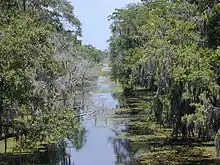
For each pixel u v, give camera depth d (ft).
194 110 67.46
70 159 72.95
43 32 58.39
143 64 80.12
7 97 54.03
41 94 66.64
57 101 85.97
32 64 57.62
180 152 72.28
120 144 85.61
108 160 71.41
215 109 57.36
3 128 59.82
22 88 54.60
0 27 56.65
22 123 59.57
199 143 78.23
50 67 62.59
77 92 110.42
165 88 74.02
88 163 70.18
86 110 120.88
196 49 65.57
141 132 95.71
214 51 60.80
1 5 66.44
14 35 54.85
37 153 75.46
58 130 61.41
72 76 106.11
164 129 97.25
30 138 61.11
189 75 60.13
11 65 53.47
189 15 76.95
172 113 73.00
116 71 187.83
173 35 71.26
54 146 83.71
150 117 85.97
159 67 72.54
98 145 85.81
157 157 69.97
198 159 66.23
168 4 94.07
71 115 68.08
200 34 68.80
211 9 65.46
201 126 63.31
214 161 64.23
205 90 61.00
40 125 59.16
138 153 74.43
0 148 74.23
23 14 69.77
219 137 55.62
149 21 90.84
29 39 55.16
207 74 58.90
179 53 65.98
